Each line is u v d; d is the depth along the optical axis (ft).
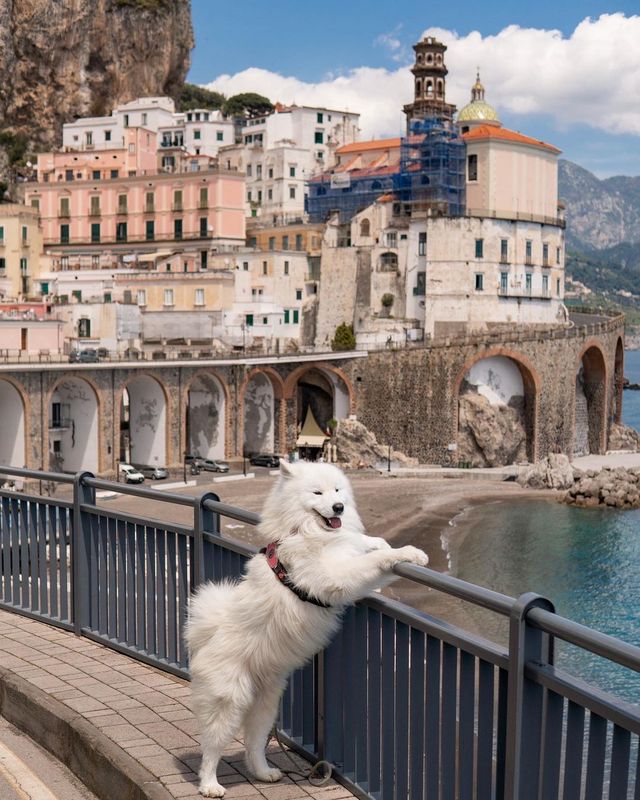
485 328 398.83
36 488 265.75
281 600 24.94
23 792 29.35
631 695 120.37
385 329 401.29
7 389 272.10
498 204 408.26
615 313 495.82
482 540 252.83
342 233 439.22
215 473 322.55
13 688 34.53
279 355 346.54
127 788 27.40
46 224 455.63
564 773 19.36
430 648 23.43
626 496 302.45
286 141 505.66
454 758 23.02
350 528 25.00
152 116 529.45
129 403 320.91
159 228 442.91
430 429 369.09
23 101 550.77
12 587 45.24
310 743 28.99
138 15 572.51
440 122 412.98
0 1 526.98
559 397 392.68
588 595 198.59
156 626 36.40
